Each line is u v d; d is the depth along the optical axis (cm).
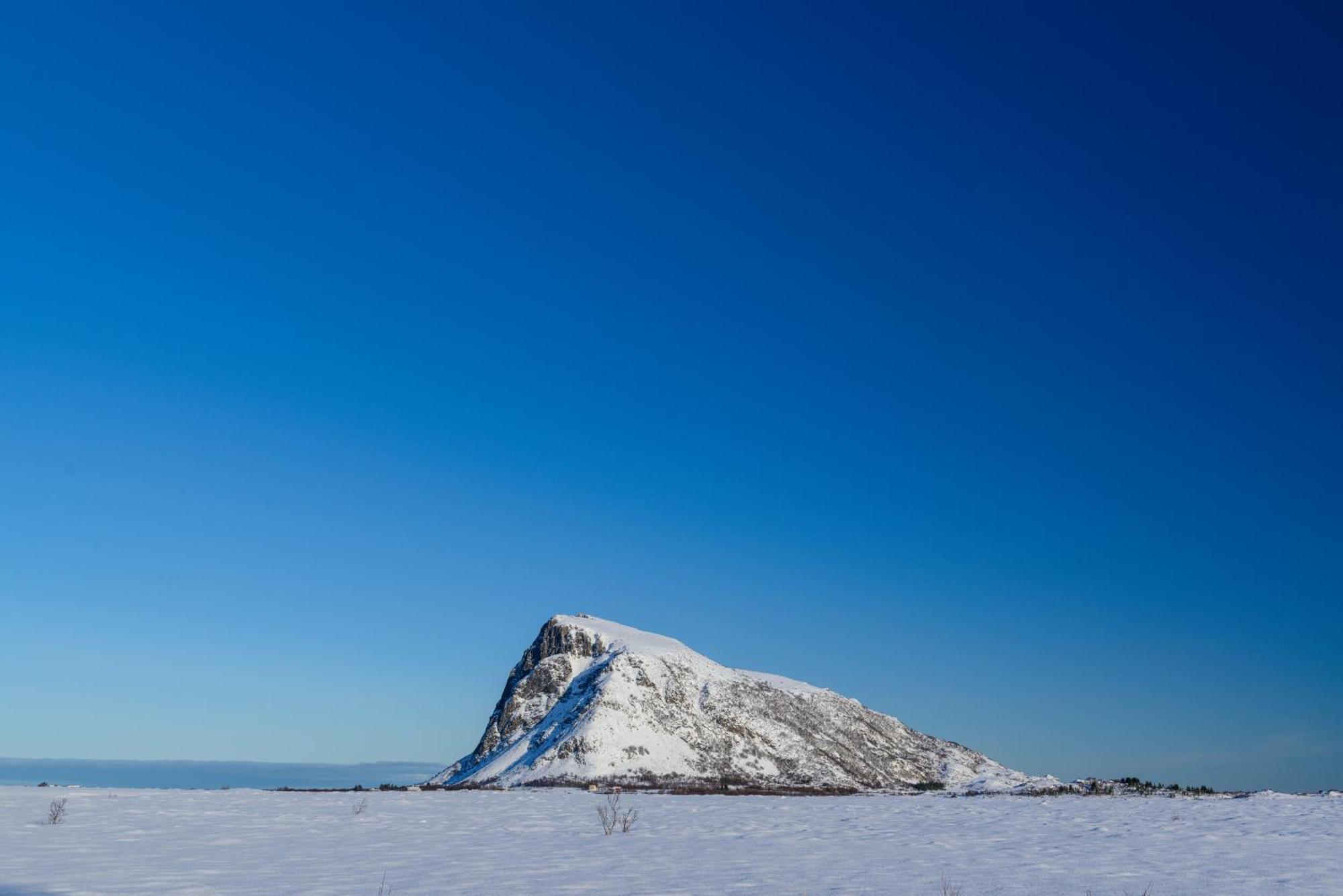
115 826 3938
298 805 5409
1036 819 4953
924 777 13212
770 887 2430
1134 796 7431
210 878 2527
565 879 2559
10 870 2627
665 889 2384
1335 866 2947
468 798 6731
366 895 2250
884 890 2380
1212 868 2880
